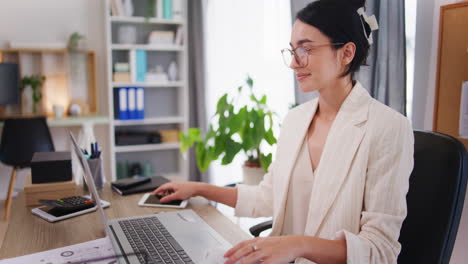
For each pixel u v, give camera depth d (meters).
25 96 3.75
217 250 0.88
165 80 3.85
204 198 1.40
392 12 1.67
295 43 1.08
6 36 3.65
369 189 0.99
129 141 3.79
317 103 1.25
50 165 1.35
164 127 4.21
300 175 1.19
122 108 3.70
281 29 2.78
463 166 1.00
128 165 4.00
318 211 1.07
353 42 1.04
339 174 1.05
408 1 1.76
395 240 0.92
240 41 3.28
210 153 2.24
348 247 0.87
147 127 4.14
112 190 1.49
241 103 3.26
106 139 4.02
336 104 1.15
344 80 1.11
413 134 1.08
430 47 1.72
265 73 3.05
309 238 0.88
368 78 1.72
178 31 3.81
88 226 1.12
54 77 3.80
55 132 3.88
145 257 0.77
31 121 3.21
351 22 1.03
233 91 3.38
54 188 1.34
